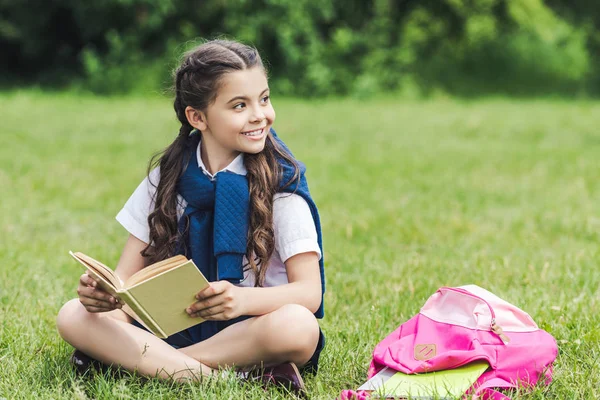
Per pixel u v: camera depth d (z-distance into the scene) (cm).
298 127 1532
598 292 508
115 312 367
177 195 364
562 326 432
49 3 2312
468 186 946
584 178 1009
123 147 1231
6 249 632
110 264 598
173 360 346
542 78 2509
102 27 2277
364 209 809
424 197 875
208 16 2269
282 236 353
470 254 621
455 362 329
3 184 914
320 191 898
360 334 424
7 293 504
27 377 360
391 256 615
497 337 341
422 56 2495
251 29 2211
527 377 339
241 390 333
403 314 466
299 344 338
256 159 353
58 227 730
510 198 877
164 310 318
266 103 352
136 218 376
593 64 2641
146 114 1720
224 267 344
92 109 1805
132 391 338
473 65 2512
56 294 507
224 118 344
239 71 342
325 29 2372
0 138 1291
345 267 577
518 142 1370
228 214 347
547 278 540
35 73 2428
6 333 418
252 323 343
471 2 2498
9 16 2336
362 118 1730
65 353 390
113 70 2208
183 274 309
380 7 2367
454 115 1816
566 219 764
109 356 348
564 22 2711
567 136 1445
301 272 353
